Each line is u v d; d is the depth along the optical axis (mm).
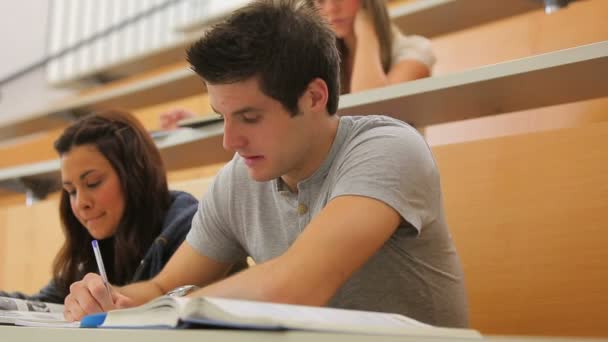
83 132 1453
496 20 2193
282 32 918
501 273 1357
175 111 2010
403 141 983
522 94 1451
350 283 1033
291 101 926
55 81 4562
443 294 1049
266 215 1123
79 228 1538
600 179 1287
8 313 1079
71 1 4695
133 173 1452
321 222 882
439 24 2246
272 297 793
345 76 1901
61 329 762
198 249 1198
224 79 893
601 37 1827
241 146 930
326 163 1025
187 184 1726
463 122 1933
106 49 4551
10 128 3459
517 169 1368
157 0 4445
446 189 1437
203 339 618
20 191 2459
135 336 671
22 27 4609
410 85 1458
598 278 1265
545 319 1303
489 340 532
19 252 2201
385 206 917
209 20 3994
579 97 1469
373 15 1842
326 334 557
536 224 1335
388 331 625
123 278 1458
